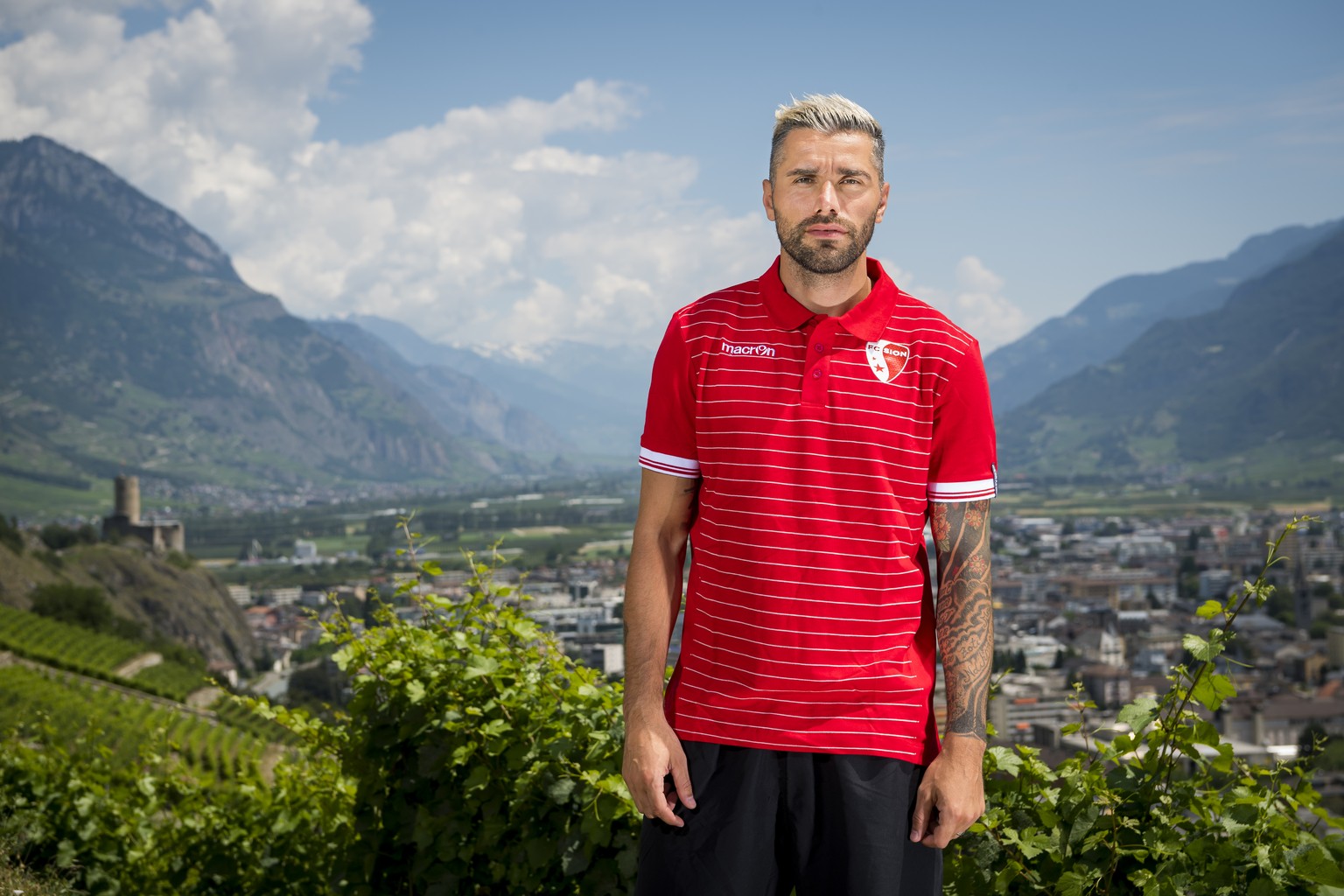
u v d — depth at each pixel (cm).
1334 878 217
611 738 295
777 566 190
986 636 196
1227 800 243
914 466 193
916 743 194
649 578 208
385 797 346
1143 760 249
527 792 303
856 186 194
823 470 190
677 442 206
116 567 12812
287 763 514
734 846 189
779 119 202
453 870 329
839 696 190
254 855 502
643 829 204
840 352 193
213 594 13700
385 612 355
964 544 197
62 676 4606
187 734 3497
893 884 186
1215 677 230
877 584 191
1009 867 245
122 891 584
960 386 193
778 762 191
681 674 203
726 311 203
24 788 611
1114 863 237
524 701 316
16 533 11869
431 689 335
